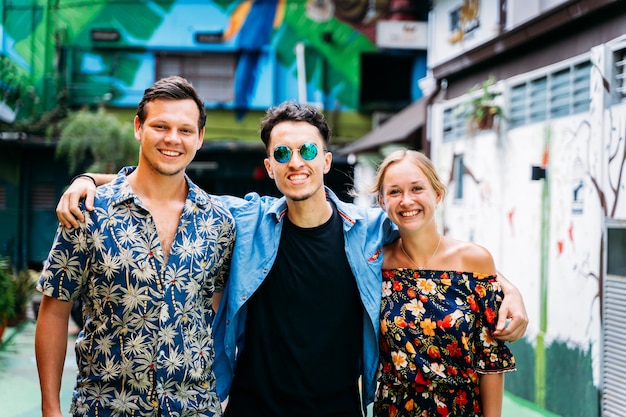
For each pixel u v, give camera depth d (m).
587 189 4.54
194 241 2.30
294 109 2.53
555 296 4.91
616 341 4.17
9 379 5.80
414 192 2.51
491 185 5.98
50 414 2.17
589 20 4.74
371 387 2.57
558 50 5.16
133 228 2.21
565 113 4.96
